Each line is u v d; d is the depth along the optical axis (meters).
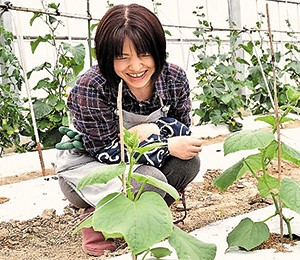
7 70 3.40
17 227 1.81
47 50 3.96
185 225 1.64
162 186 0.95
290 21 5.79
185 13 4.68
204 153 2.86
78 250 1.54
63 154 1.66
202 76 4.28
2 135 3.40
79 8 4.00
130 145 0.93
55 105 3.51
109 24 1.25
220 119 3.91
